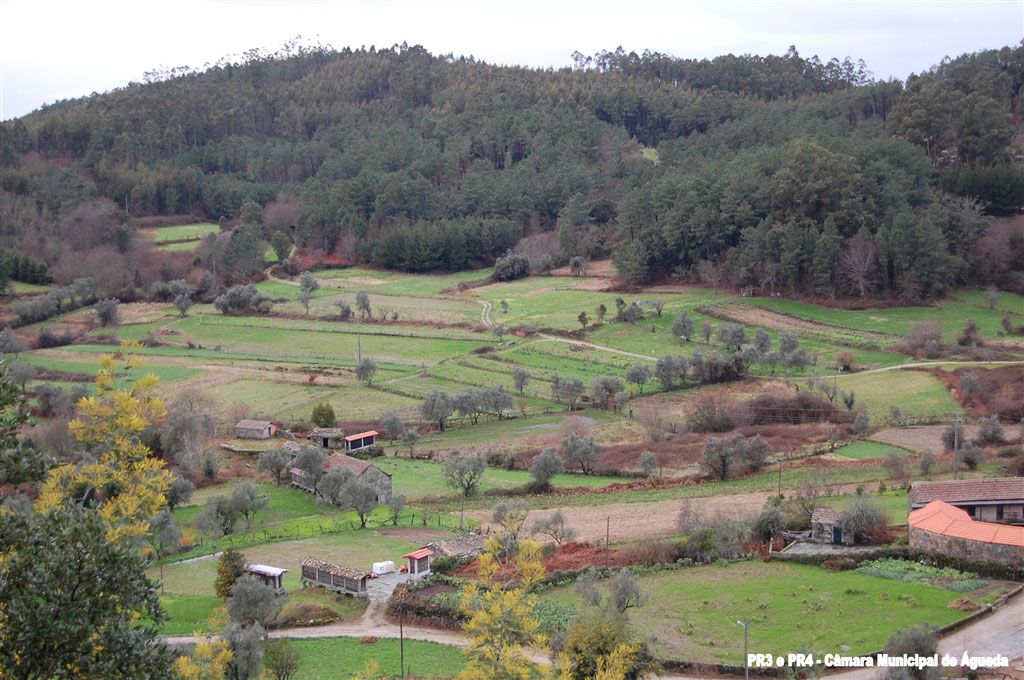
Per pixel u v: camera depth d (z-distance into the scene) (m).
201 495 113.56
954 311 196.00
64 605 30.78
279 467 119.06
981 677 55.41
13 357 189.12
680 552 79.81
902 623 63.16
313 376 173.62
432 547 83.31
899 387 149.50
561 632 61.22
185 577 83.88
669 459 121.56
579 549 84.25
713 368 159.75
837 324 190.25
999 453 111.19
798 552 78.25
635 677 56.56
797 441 125.56
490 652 53.78
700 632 63.66
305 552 89.00
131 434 54.03
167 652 33.94
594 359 177.75
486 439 137.88
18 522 31.38
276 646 60.56
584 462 119.50
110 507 49.19
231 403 158.62
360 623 71.38
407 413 152.12
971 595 67.31
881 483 97.31
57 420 127.75
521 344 191.00
